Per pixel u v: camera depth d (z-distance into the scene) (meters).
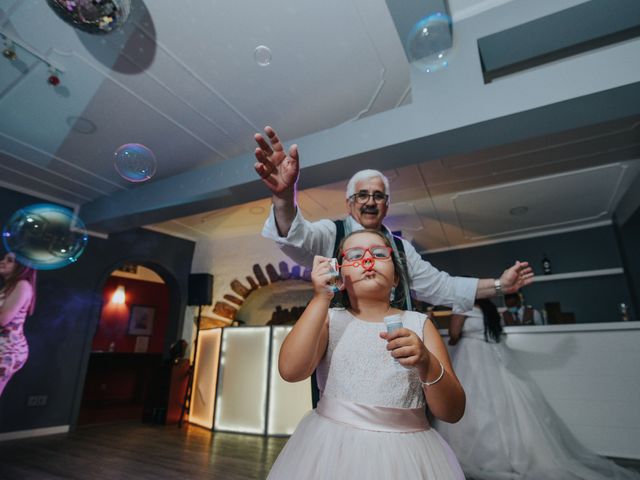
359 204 1.18
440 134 2.10
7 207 3.56
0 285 3.18
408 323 0.78
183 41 2.03
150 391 4.38
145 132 2.84
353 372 0.71
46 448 3.03
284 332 3.84
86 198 3.94
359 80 2.35
